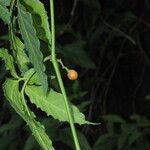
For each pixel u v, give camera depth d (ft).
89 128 5.05
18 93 1.76
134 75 5.53
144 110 5.63
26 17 1.70
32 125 1.66
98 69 5.21
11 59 1.79
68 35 4.83
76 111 1.85
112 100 5.51
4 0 1.77
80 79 5.17
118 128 5.41
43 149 1.66
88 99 5.18
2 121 4.59
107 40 5.13
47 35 1.87
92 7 4.86
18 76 1.80
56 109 1.83
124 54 5.39
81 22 4.94
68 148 5.04
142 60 5.49
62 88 1.85
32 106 3.18
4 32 3.62
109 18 5.05
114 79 5.49
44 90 1.71
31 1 1.84
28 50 1.71
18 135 4.41
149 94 5.56
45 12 1.85
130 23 5.24
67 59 4.05
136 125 4.82
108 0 5.08
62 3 4.77
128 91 5.54
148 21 5.34
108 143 4.82
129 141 4.79
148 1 5.24
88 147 3.68
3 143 4.37
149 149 5.10
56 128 3.73
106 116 4.81
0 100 2.29
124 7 5.22
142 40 5.48
